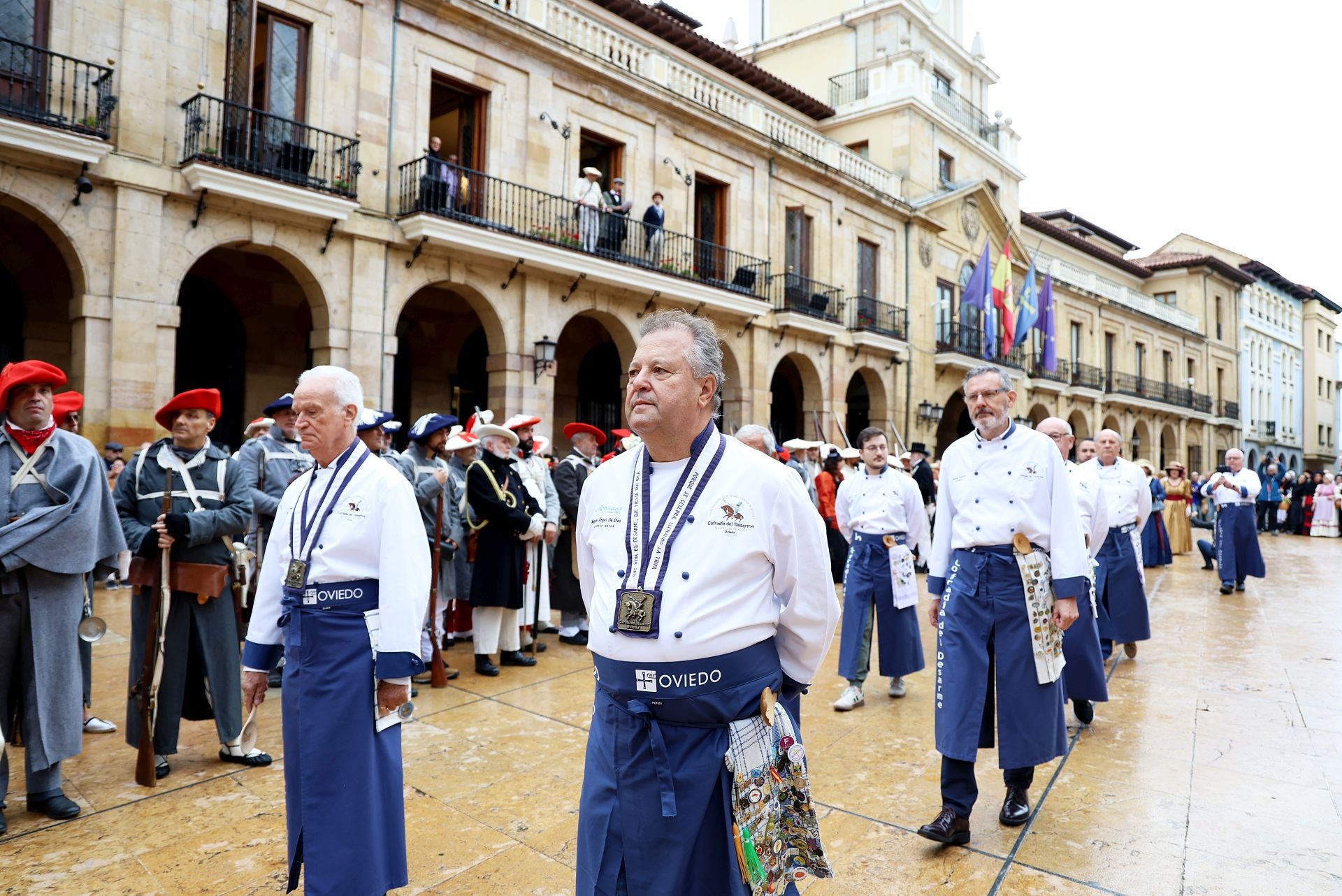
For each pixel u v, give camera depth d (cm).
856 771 435
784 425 2314
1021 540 366
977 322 2514
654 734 194
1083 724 516
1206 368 4044
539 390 1409
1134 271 3947
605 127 1548
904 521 579
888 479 580
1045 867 327
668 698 193
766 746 197
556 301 1448
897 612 572
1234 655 722
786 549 206
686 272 1625
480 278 1344
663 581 197
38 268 1150
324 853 256
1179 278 4069
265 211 1097
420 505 632
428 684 595
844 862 331
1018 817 368
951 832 344
